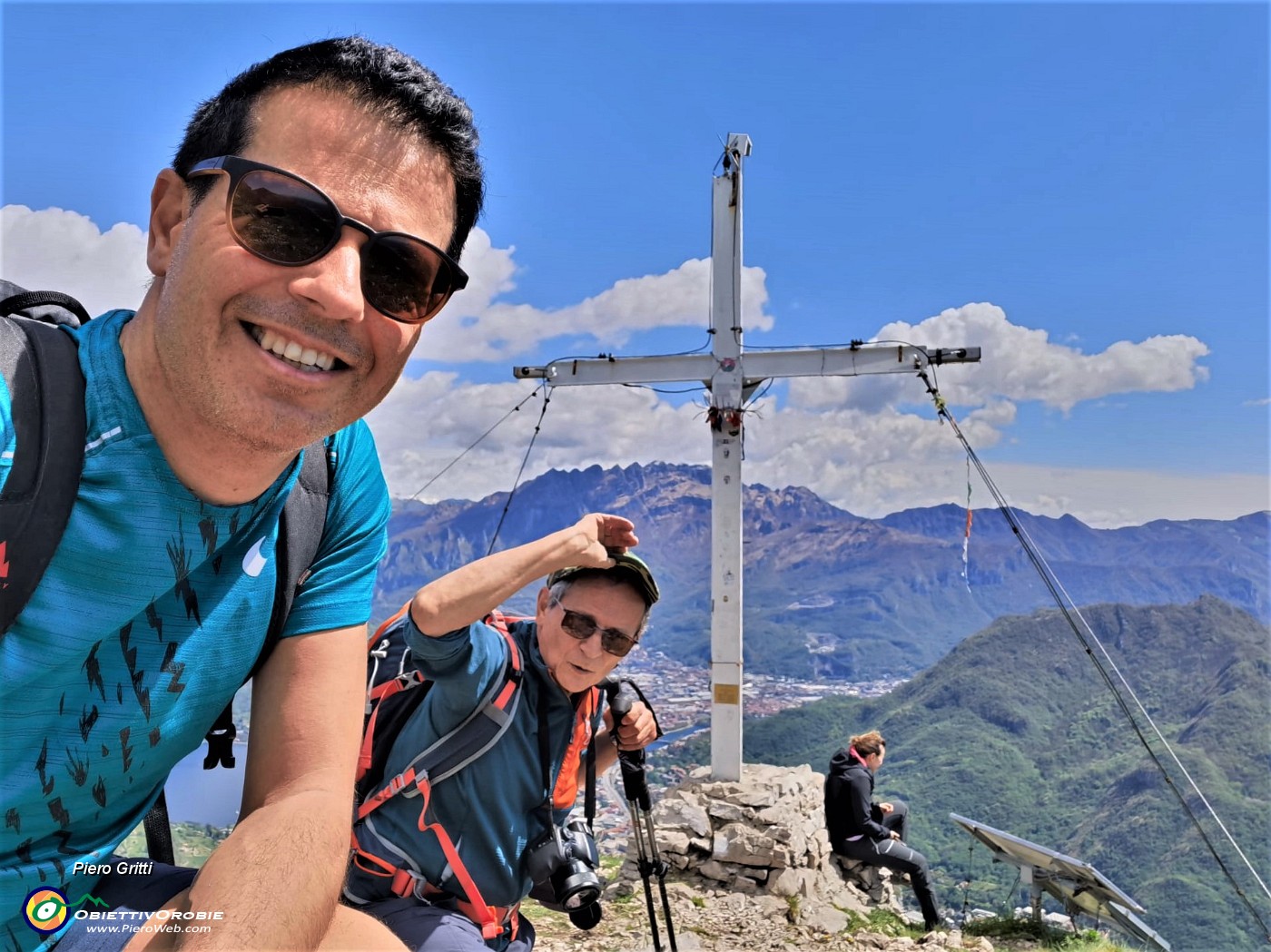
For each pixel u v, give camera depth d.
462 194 0.82
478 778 1.36
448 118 0.78
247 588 0.78
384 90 0.74
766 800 4.70
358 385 0.73
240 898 0.73
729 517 5.11
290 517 0.81
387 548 0.95
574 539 1.34
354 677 0.89
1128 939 4.80
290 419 0.69
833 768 5.14
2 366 0.64
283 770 0.84
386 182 0.73
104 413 0.67
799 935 4.04
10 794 0.68
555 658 1.41
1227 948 57.19
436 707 1.37
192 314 0.66
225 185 0.68
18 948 0.72
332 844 0.79
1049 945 4.59
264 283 0.67
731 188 5.18
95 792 0.73
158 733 0.76
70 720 0.69
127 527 0.67
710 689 5.07
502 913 1.44
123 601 0.68
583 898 1.46
